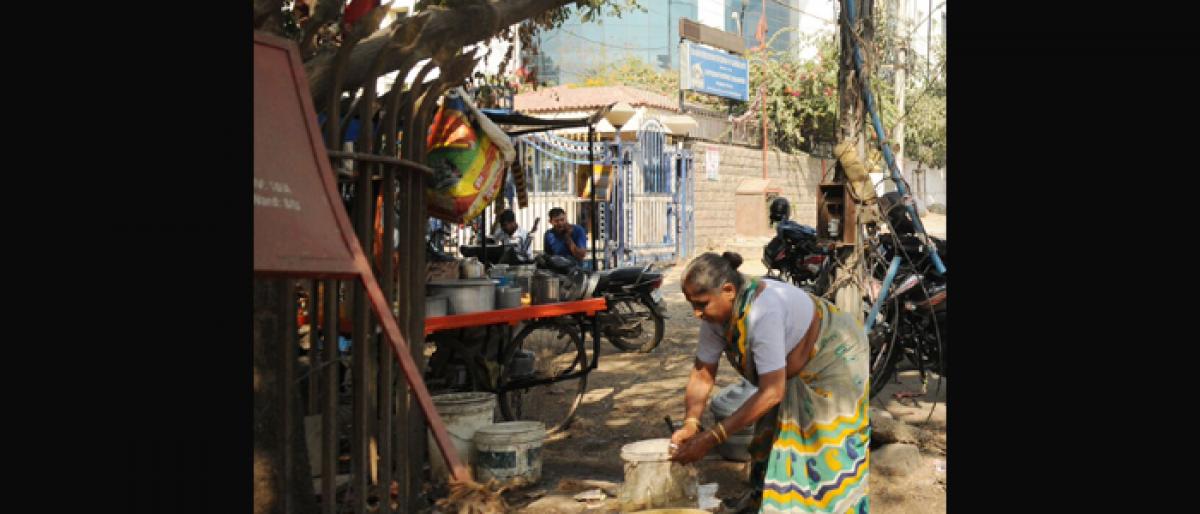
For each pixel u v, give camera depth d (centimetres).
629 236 1848
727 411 552
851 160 627
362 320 378
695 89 2461
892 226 681
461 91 541
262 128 292
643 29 3812
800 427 370
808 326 364
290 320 361
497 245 956
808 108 2759
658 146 1964
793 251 1004
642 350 990
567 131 1927
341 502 457
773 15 4512
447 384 643
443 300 564
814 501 366
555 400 768
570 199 1766
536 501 499
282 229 282
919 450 583
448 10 484
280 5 378
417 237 468
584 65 3106
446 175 531
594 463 582
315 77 417
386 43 414
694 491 471
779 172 2594
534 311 636
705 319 368
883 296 644
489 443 518
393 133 439
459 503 278
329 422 381
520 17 543
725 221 2256
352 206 513
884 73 2308
